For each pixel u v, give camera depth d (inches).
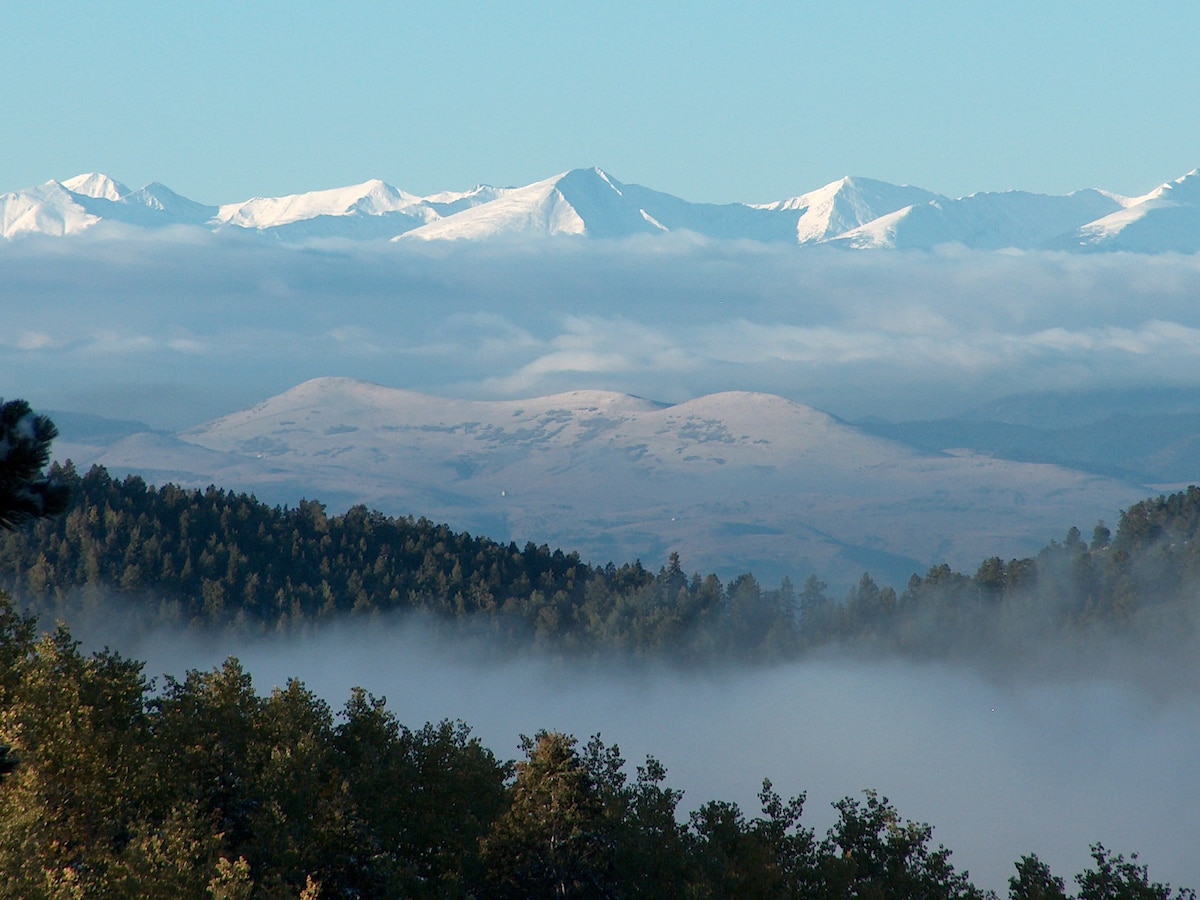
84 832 7303.2
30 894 5954.7
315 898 6830.7
